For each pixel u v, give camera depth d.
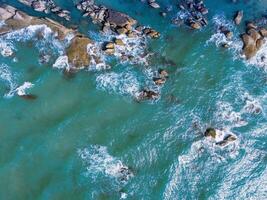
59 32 41.88
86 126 36.34
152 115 37.66
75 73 39.84
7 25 41.78
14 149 34.22
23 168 33.31
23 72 39.28
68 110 37.28
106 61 40.94
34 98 37.69
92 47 41.41
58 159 34.06
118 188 33.06
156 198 32.81
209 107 38.75
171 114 37.88
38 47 41.16
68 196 32.31
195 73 41.25
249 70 42.12
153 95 38.91
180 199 32.91
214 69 41.78
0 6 42.59
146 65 41.31
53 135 35.41
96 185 33.06
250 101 39.56
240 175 34.50
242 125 37.78
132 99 38.59
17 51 40.66
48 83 38.88
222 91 40.06
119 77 39.94
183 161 35.00
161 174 34.09
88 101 38.06
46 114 36.78
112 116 37.25
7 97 37.47
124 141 35.72
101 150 34.94
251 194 33.53
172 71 41.16
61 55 40.66
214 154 35.59
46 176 33.09
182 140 36.25
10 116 36.28
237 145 36.28
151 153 35.25
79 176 33.38
